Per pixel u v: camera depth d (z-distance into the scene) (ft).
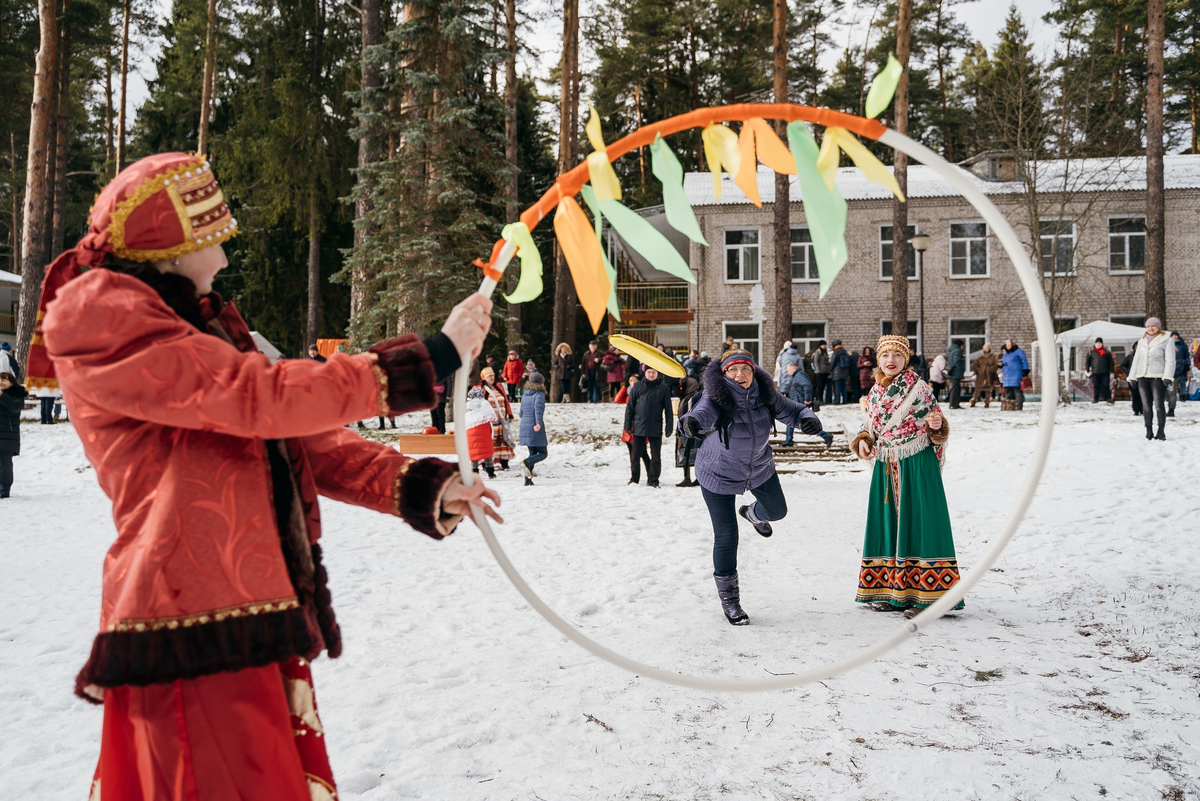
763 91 135.74
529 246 5.57
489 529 5.81
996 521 28.12
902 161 81.20
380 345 4.97
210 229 5.06
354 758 10.86
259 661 4.59
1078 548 23.26
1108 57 119.96
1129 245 102.99
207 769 4.56
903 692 13.07
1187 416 60.80
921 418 18.07
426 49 66.95
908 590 17.95
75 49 110.52
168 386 4.40
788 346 69.56
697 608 18.84
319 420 4.64
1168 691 12.78
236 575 4.62
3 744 11.55
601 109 136.56
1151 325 43.80
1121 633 15.83
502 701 12.92
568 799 9.78
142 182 4.85
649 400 41.11
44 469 51.34
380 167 66.33
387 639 16.35
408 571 22.71
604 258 5.53
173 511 4.56
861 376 86.07
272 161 97.81
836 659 14.83
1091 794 9.71
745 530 28.81
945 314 103.50
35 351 4.93
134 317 4.46
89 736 11.84
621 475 47.37
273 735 4.75
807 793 9.89
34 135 78.84
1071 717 11.93
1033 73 93.86
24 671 14.64
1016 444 44.50
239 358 4.59
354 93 67.62
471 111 65.16
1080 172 98.99
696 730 11.75
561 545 26.50
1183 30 138.31
